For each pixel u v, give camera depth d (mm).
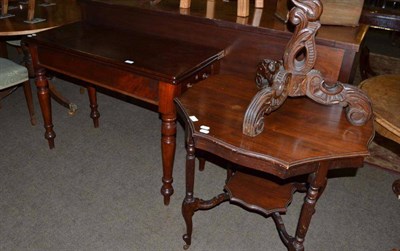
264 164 991
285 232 1321
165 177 1584
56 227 1521
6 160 1927
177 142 2162
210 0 1841
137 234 1506
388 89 1506
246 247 1473
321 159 983
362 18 1948
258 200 1352
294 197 1760
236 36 1498
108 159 1985
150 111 2531
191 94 1309
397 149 2182
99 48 1529
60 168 1889
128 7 1696
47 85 1851
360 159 1016
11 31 1791
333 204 1718
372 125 1145
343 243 1501
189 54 1500
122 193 1733
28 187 1740
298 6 1013
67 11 2232
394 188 1817
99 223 1551
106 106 2568
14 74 1990
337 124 1146
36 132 2203
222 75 1478
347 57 1282
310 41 1054
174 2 1801
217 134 1067
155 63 1397
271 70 1217
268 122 1141
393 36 4191
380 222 1620
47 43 1571
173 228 1545
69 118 2385
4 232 1482
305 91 1138
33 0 1947
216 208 1670
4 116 2365
